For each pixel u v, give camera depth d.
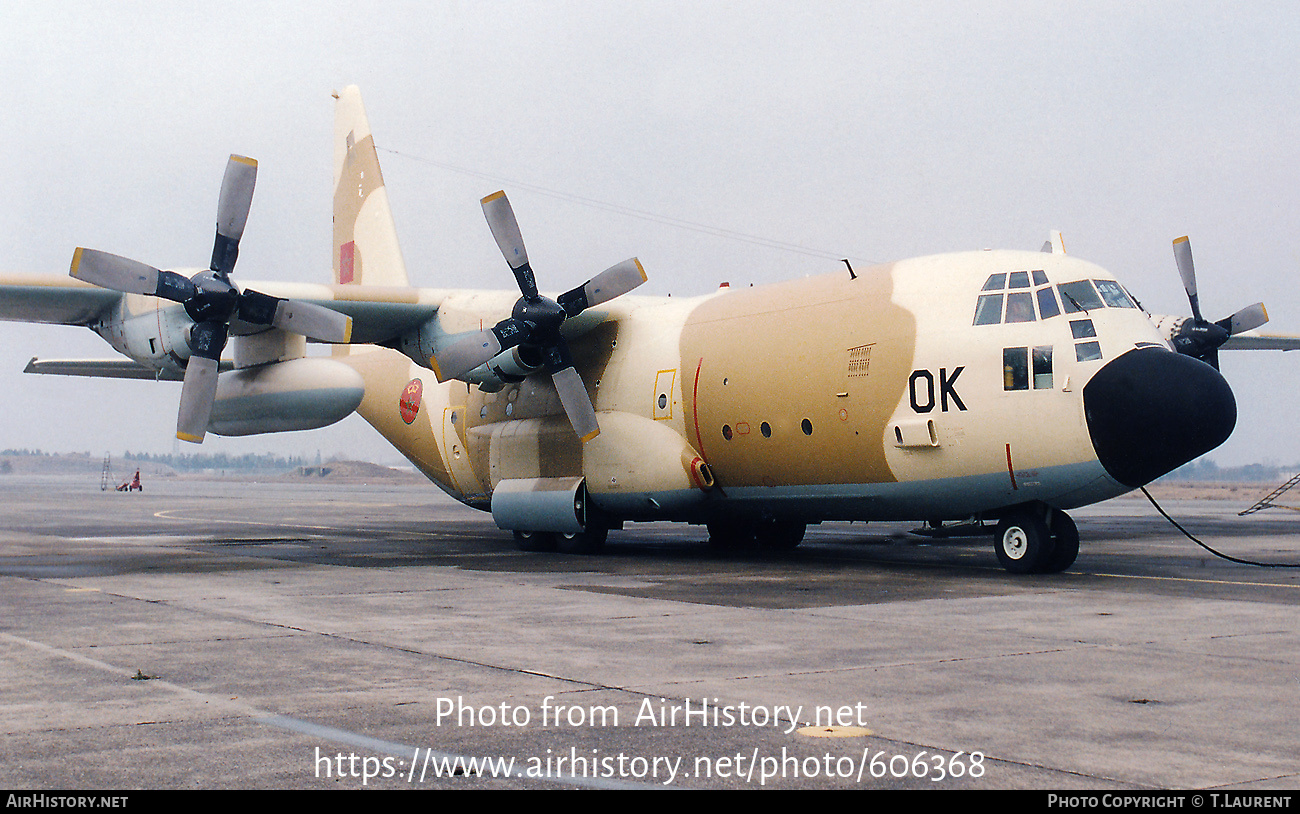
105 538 21.83
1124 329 12.88
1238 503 53.84
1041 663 7.41
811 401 14.85
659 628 9.03
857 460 14.52
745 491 16.36
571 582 12.86
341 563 15.64
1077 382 12.66
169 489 83.00
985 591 11.77
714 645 8.16
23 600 10.94
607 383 17.81
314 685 6.71
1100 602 10.76
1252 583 12.60
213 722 5.78
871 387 14.20
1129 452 12.36
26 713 5.96
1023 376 12.98
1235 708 6.07
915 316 13.99
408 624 9.27
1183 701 6.25
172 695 6.42
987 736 5.49
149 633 8.75
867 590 11.91
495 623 9.32
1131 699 6.30
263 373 17.19
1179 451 12.30
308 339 17.31
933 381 13.62
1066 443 12.70
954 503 14.01
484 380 17.20
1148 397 12.21
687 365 16.58
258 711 6.03
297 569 14.56
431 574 13.87
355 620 9.51
